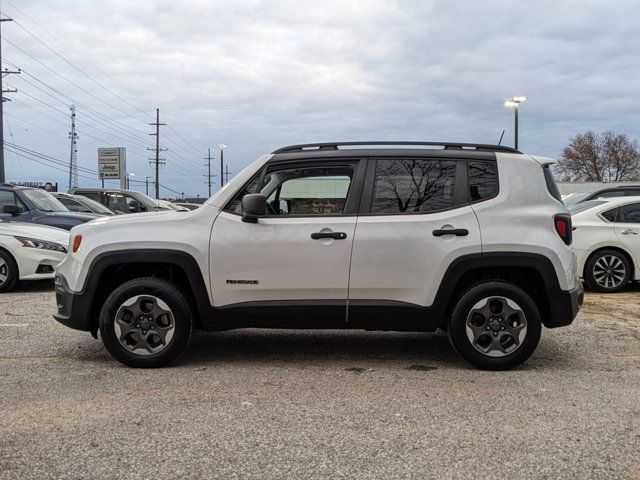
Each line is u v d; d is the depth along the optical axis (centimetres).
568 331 608
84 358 498
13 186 1065
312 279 457
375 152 477
